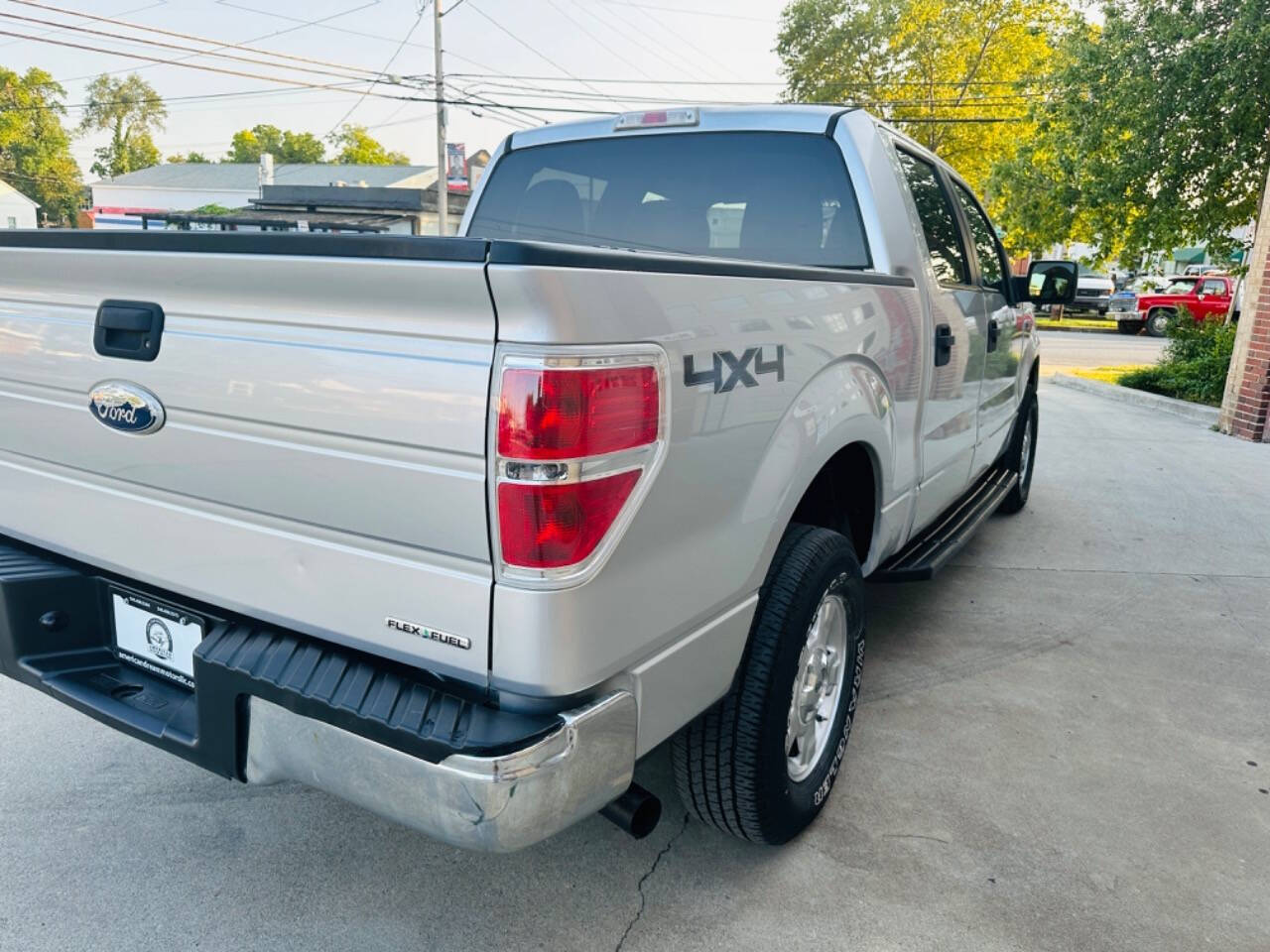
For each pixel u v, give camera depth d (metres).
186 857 2.47
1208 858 2.58
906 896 2.38
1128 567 5.18
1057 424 10.26
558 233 3.70
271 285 1.65
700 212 3.37
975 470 4.43
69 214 81.44
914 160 3.54
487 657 1.60
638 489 1.64
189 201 56.09
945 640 4.11
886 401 2.74
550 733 1.59
